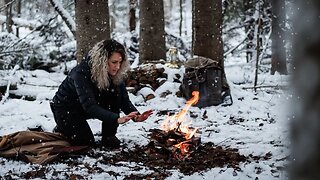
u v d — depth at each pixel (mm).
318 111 492
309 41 497
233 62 21016
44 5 15023
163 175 3354
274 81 10227
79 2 7820
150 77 8102
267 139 4684
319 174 492
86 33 7785
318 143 494
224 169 3492
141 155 4129
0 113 6602
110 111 4188
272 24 13102
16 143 4047
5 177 3295
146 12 10289
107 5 7949
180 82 8203
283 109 597
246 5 15875
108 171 3510
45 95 7750
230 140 4766
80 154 4078
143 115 3924
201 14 8094
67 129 4289
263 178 3193
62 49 12422
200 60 7348
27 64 11242
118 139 4605
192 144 4148
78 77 4113
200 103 7207
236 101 7480
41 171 3426
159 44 10344
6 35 11383
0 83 7742
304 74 500
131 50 13742
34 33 11812
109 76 4254
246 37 16250
